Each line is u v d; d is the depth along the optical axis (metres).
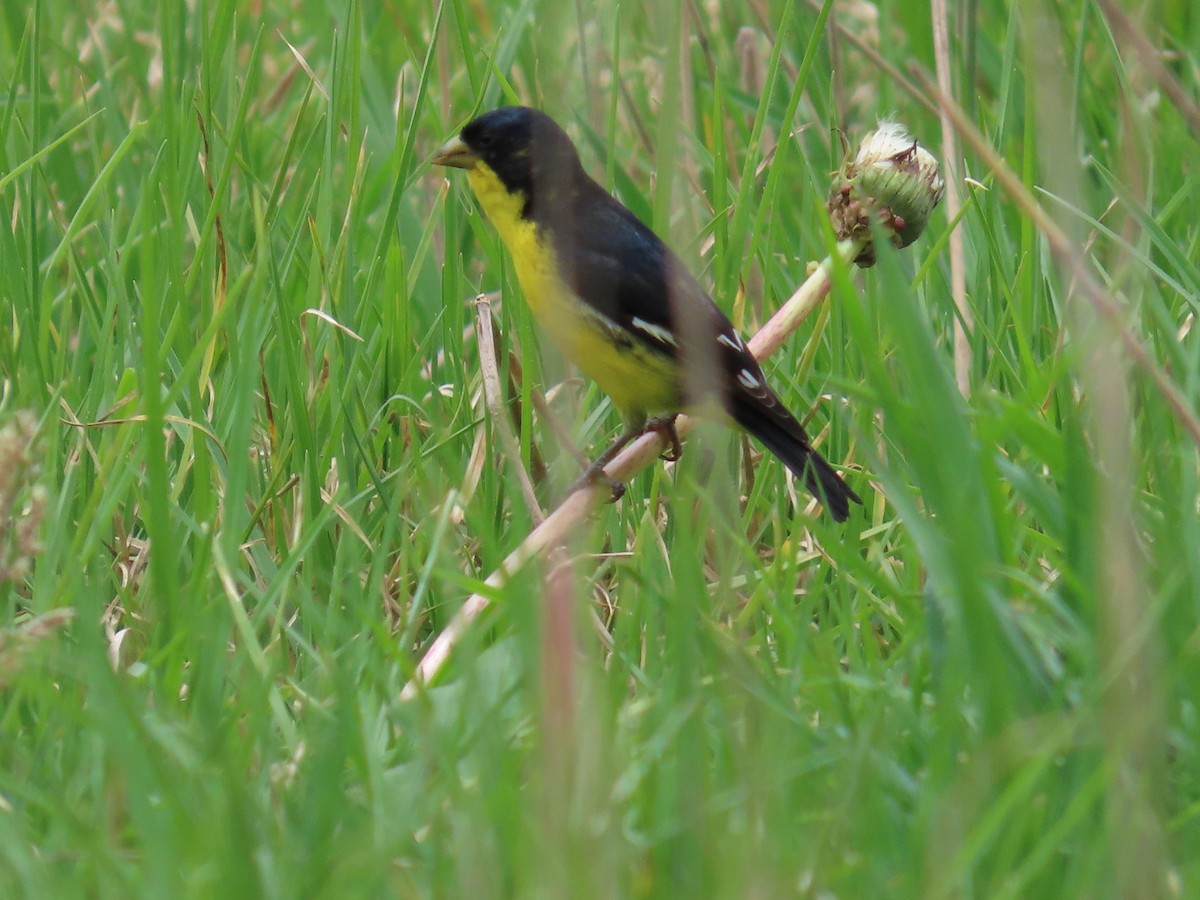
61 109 12.82
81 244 11.59
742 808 5.58
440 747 5.61
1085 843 5.32
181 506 9.08
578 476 8.99
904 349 5.98
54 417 8.29
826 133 12.73
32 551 6.64
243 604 8.16
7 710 6.50
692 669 5.73
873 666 6.92
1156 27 11.11
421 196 12.59
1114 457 5.69
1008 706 5.57
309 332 9.91
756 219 10.19
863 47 9.27
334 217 12.12
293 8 15.56
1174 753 6.02
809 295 9.29
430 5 13.89
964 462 6.04
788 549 8.59
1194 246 9.91
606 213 10.05
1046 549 7.65
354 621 7.73
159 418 6.53
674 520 9.21
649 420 9.87
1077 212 6.09
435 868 5.02
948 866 4.83
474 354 11.02
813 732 5.97
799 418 10.28
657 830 5.25
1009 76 11.09
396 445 9.55
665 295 9.44
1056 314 10.09
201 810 5.27
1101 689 5.32
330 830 5.16
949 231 9.34
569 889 4.64
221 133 10.46
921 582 8.39
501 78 10.48
